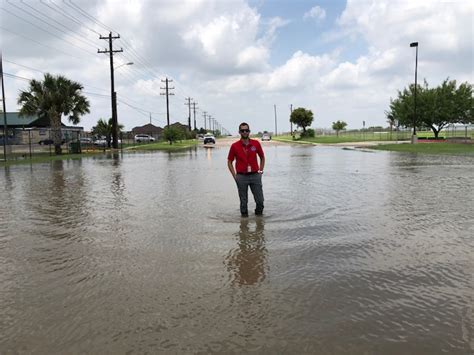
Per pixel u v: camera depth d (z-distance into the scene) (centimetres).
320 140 6919
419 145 3906
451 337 342
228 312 393
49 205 1023
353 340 338
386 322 369
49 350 330
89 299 430
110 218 850
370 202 983
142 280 484
